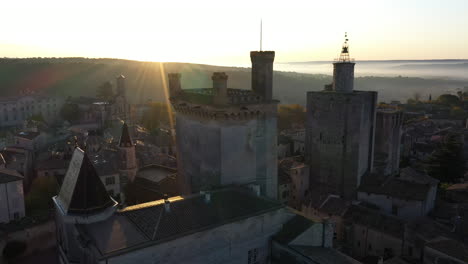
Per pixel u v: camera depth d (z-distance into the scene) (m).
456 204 83.31
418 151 140.50
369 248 70.69
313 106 96.38
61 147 120.56
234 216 39.31
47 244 72.00
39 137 121.12
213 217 38.59
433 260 55.94
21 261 67.06
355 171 90.00
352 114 89.06
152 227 35.47
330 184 94.50
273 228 42.84
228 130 45.19
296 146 140.50
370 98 91.94
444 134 152.75
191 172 50.81
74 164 39.59
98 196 36.75
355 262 38.66
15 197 72.06
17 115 179.62
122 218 36.91
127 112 190.12
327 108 93.12
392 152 103.75
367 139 92.88
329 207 77.81
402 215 80.31
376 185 88.25
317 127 95.94
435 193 84.94
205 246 36.88
